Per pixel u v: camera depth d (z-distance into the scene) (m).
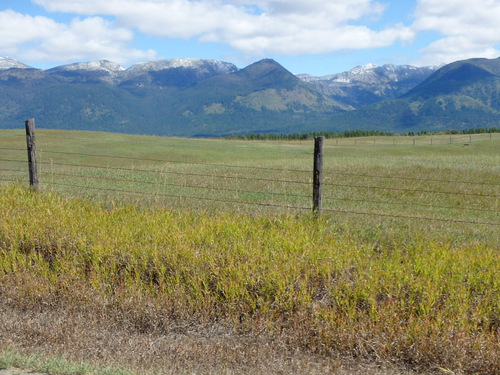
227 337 5.87
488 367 5.14
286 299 6.36
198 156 50.91
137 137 86.44
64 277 7.11
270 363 5.17
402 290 6.45
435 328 5.57
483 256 7.75
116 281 7.19
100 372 4.72
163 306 6.36
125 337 5.79
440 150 71.81
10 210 9.85
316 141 9.74
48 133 74.12
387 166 25.30
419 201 14.72
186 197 13.23
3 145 51.16
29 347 5.37
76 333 5.77
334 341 5.61
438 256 7.75
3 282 7.15
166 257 7.50
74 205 10.95
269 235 8.55
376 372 5.16
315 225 9.35
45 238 8.30
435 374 5.17
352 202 13.88
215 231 8.80
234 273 6.84
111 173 22.81
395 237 9.23
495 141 88.38
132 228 8.75
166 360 5.17
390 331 5.57
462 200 14.92
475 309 6.05
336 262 7.19
